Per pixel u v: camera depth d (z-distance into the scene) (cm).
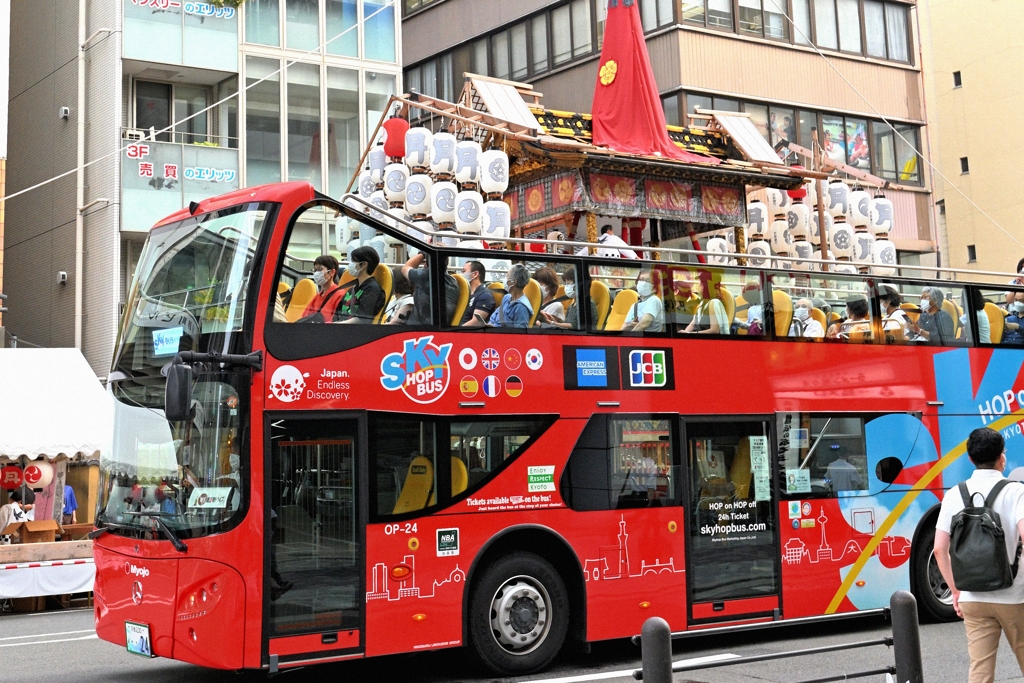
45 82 2661
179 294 873
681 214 1630
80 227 2445
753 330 1080
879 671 667
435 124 2631
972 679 637
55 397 1717
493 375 925
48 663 1034
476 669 928
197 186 2409
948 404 1195
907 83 3061
